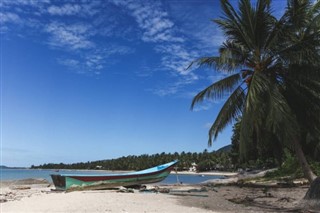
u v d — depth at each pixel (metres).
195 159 154.00
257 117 16.59
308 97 18.33
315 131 18.95
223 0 18.45
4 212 13.41
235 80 19.30
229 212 13.43
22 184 44.69
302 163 16.95
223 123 19.17
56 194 21.89
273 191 22.80
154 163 161.25
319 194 14.14
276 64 18.45
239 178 48.97
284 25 17.25
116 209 13.77
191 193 22.56
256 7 17.98
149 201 16.61
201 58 18.94
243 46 18.97
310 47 16.44
